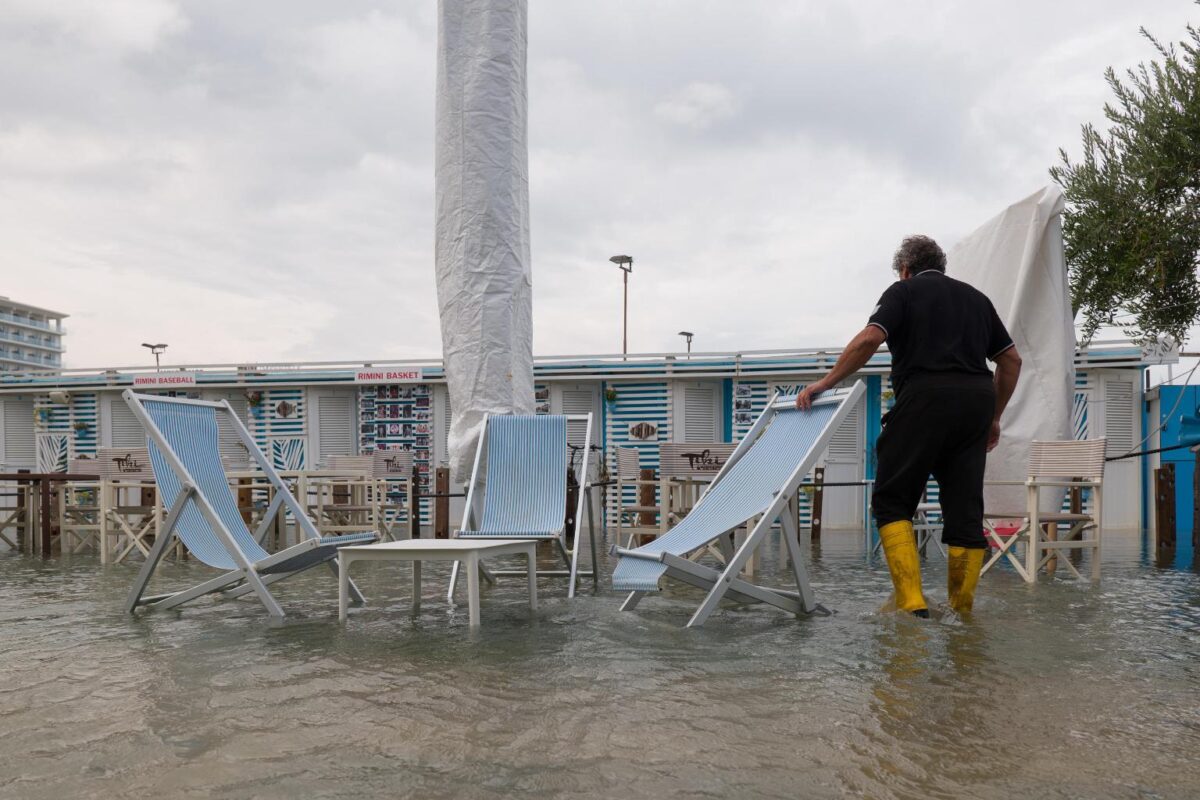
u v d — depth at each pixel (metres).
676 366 14.34
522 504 5.86
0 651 3.79
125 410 15.73
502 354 6.91
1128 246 7.78
